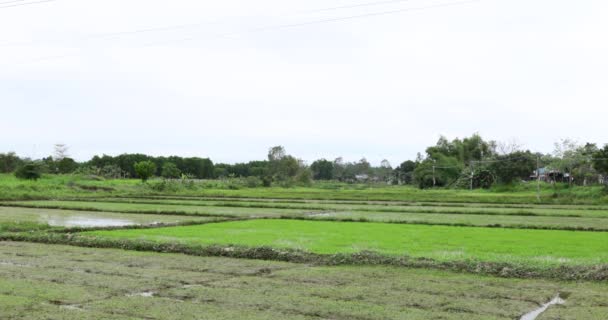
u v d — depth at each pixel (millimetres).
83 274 17688
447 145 157500
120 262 20375
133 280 16734
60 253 22625
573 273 17750
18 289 15148
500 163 116500
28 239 26875
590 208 58344
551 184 106750
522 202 70875
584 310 13461
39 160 110875
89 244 25281
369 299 14391
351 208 56156
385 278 17359
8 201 61969
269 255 21719
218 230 32125
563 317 12773
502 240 27469
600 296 15078
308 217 42656
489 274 18203
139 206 55031
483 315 12867
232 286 15992
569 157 102562
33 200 65312
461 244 25703
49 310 12875
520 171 114000
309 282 16672
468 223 37531
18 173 91062
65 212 47438
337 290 15492
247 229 32938
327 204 63656
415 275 17922
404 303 13969
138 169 108062
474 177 124500
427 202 70750
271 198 77375
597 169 89438
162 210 48656
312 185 149125
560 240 27578
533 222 39656
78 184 85375
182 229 32688
